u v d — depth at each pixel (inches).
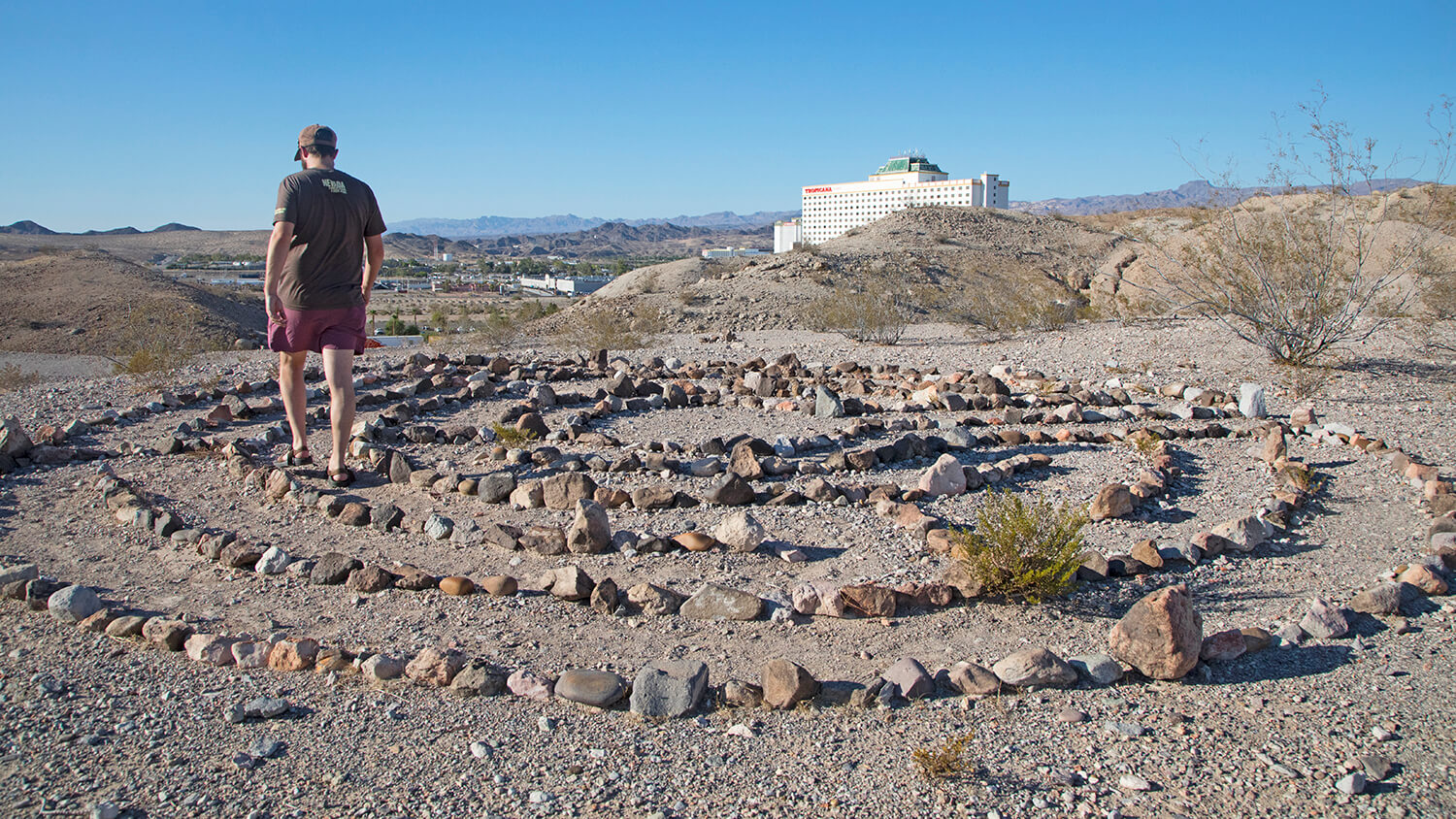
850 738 120.8
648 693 126.3
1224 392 368.8
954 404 347.9
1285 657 144.9
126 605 159.8
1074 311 726.5
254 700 126.0
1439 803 106.3
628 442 290.2
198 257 7140.8
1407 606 163.8
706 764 114.5
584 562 183.9
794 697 128.3
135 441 284.5
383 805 104.8
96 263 2085.4
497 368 441.4
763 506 221.3
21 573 164.4
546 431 290.0
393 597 165.2
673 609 159.9
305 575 172.7
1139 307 669.9
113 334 1523.1
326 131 234.4
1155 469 246.1
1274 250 447.8
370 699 129.2
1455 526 197.6
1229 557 189.8
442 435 284.5
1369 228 532.1
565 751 116.9
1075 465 259.6
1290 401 365.4
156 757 114.0
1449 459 265.9
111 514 208.7
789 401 345.4
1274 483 239.3
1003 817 104.2
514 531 191.9
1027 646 148.8
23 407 346.9
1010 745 119.3
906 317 830.5
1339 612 153.7
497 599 164.1
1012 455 271.7
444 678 133.5
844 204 4586.6
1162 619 136.7
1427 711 127.3
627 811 104.5
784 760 115.6
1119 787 110.3
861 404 343.0
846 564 182.9
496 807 105.0
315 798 106.2
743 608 156.8
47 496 223.5
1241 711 128.2
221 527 201.2
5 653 140.9
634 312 1192.8
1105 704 130.1
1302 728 123.5
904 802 107.2
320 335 235.3
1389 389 383.6
